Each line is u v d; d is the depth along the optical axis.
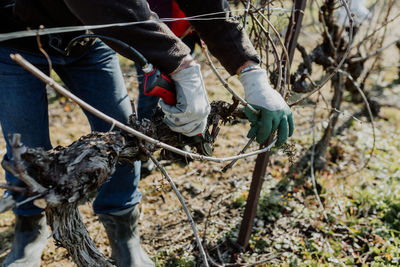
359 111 3.43
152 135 1.21
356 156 2.84
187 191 2.49
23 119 1.39
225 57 1.30
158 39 1.03
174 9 1.81
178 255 1.99
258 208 2.29
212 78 3.59
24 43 1.30
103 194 1.67
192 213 2.31
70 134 3.10
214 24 1.25
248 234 1.96
